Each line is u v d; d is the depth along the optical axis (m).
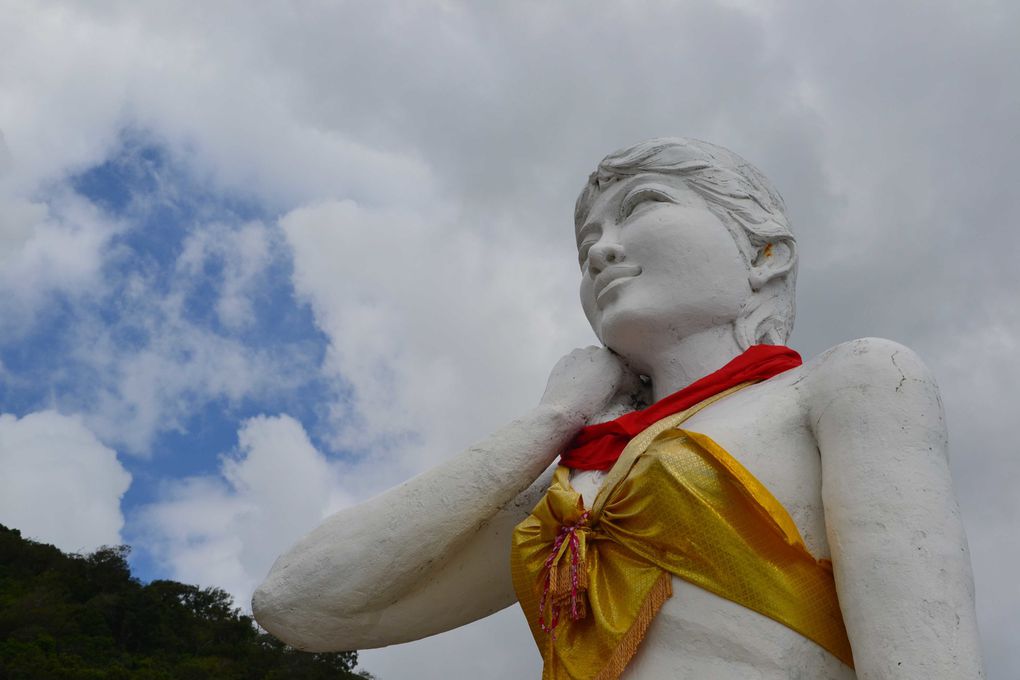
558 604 3.39
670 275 3.93
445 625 4.11
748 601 3.13
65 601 34.09
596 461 3.75
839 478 3.18
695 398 3.71
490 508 3.79
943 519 3.03
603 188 4.30
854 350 3.37
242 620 35.56
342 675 31.20
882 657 2.86
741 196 4.10
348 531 3.84
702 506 3.22
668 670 3.13
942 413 3.28
